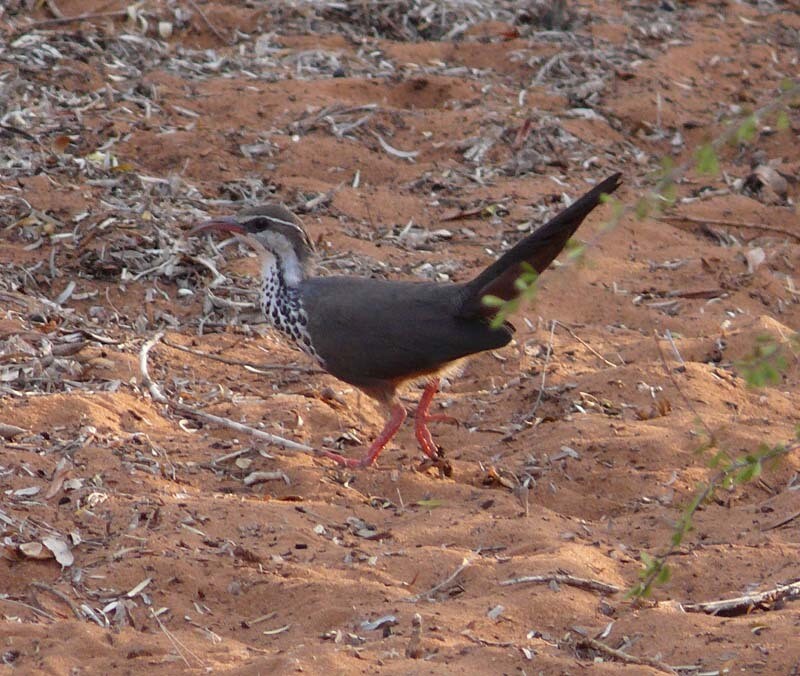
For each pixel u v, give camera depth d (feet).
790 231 57.88
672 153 64.49
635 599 29.25
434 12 74.79
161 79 63.57
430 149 61.36
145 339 44.57
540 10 75.77
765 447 23.73
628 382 42.37
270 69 66.74
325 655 26.27
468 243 54.13
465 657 26.66
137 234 50.67
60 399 37.99
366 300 37.27
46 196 52.31
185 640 27.61
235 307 47.62
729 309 50.65
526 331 47.55
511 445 39.24
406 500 35.78
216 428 38.86
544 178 60.08
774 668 26.48
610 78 69.62
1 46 63.05
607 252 54.60
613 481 36.65
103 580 29.71
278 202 55.11
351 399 42.14
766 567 31.40
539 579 30.04
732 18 80.94
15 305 45.62
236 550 31.04
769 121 67.62
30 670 25.94
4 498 32.40
